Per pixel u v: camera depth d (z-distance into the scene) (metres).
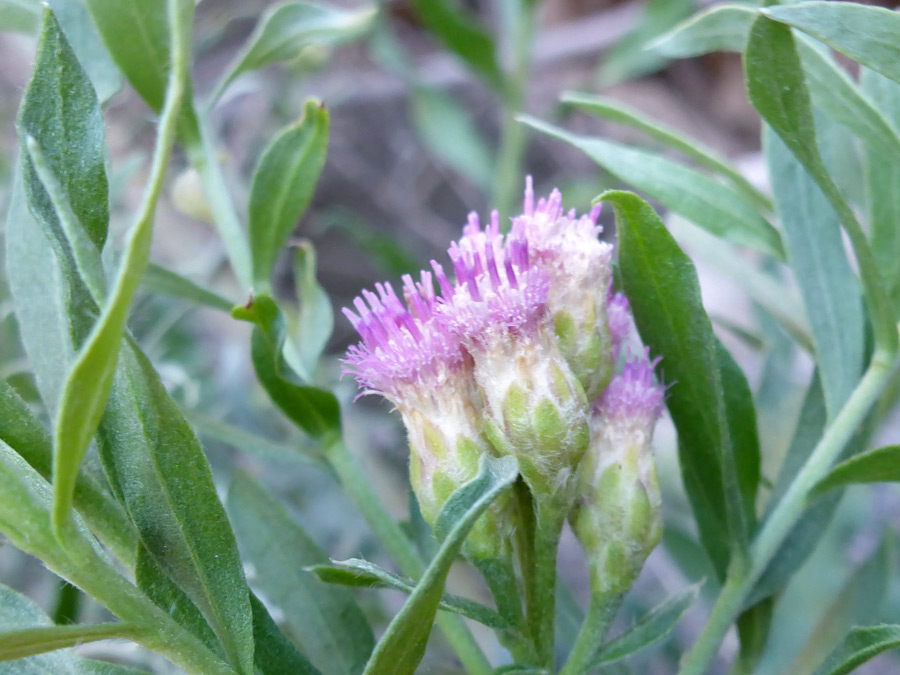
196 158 0.05
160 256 0.11
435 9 0.10
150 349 0.07
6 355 0.07
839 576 0.08
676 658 0.07
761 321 0.07
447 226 0.15
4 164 0.08
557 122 0.11
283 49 0.06
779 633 0.07
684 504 0.08
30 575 0.07
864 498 0.08
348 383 0.08
